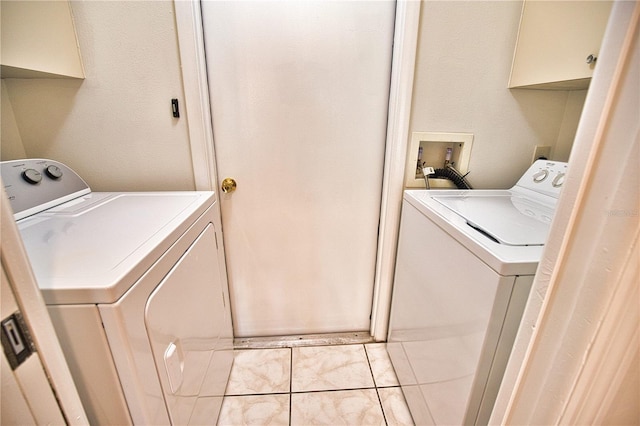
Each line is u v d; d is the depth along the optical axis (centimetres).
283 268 152
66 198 103
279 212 141
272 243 147
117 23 106
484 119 126
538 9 105
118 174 124
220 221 131
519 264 67
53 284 53
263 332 165
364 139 133
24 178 90
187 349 85
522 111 126
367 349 159
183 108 118
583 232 37
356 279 158
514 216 95
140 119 118
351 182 139
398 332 138
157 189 128
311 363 150
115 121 117
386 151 132
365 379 142
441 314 95
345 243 150
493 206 105
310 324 165
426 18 111
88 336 56
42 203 93
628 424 42
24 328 36
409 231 122
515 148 132
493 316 71
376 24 117
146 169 125
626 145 31
